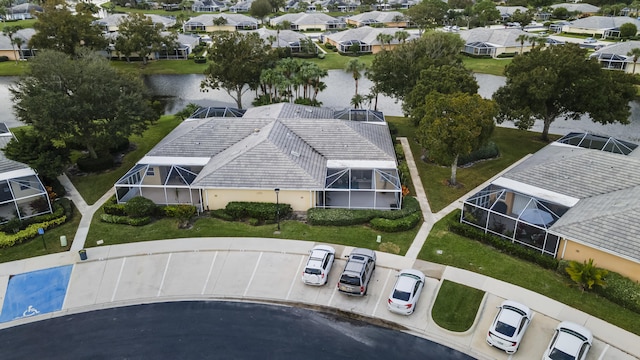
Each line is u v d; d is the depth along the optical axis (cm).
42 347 2523
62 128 4262
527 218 3200
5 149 4159
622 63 8619
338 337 2553
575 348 2270
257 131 4559
